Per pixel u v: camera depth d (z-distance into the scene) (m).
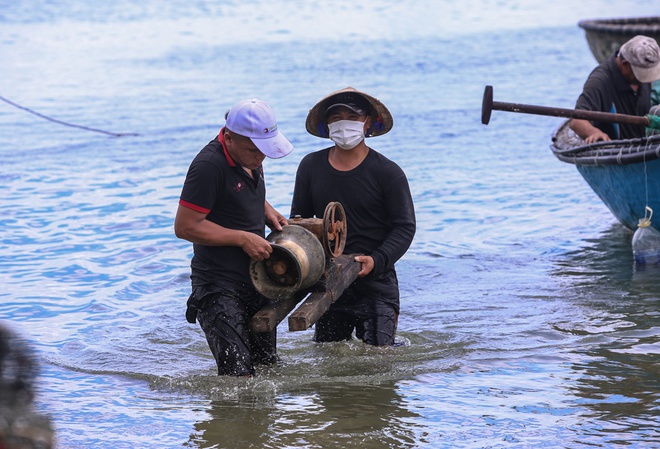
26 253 29.03
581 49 81.88
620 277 26.03
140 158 43.91
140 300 24.66
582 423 16.17
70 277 26.58
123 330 22.20
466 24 105.44
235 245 17.08
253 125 16.75
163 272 27.09
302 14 117.75
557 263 27.80
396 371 18.97
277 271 17.36
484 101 26.78
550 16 112.88
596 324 22.00
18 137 49.69
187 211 16.91
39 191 37.53
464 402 17.27
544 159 42.88
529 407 16.98
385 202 19.67
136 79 70.19
